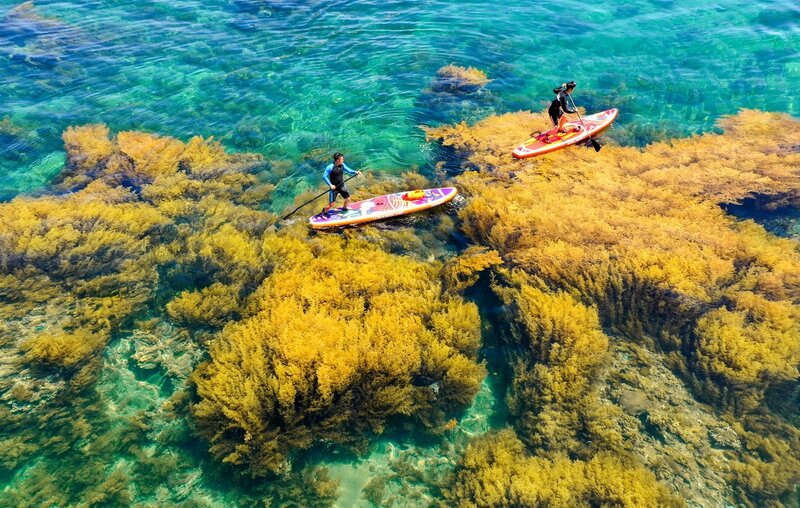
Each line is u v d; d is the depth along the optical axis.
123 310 8.84
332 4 21.44
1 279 9.30
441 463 7.18
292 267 9.46
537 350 8.12
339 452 7.28
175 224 10.76
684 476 6.73
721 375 7.67
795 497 6.50
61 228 10.40
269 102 15.27
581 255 9.46
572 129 13.60
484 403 7.83
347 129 14.31
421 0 21.70
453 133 13.91
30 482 6.81
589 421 7.23
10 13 20.22
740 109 14.45
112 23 19.64
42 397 7.69
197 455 7.21
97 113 14.56
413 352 7.79
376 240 10.38
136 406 7.70
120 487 6.82
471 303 8.77
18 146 13.27
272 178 12.44
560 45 18.16
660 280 8.97
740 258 9.47
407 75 16.67
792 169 11.87
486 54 17.70
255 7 21.09
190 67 16.81
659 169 12.20
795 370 7.56
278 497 6.78
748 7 20.03
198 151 13.12
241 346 7.82
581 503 6.43
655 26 19.09
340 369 7.44
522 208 10.96
